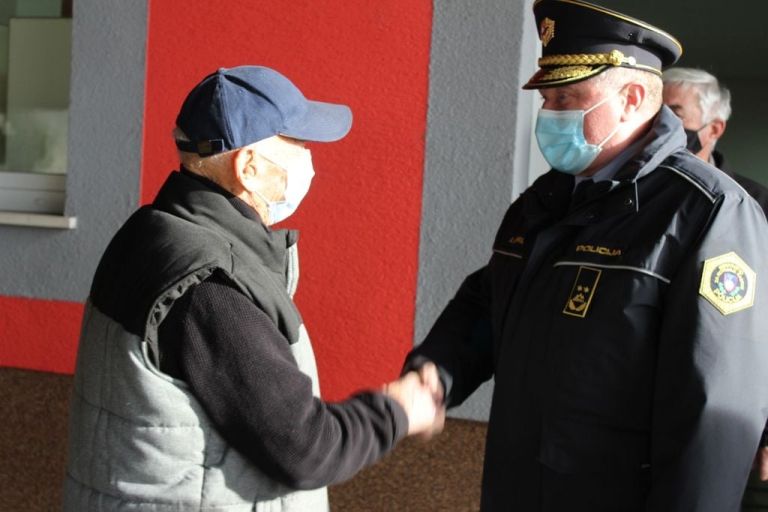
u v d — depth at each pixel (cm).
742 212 181
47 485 346
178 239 167
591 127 197
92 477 171
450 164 303
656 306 180
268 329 167
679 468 172
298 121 182
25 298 345
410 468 313
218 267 164
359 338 314
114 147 333
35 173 357
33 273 344
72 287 340
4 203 360
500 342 213
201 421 167
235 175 178
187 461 167
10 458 350
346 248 313
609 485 185
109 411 168
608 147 198
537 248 200
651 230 183
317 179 314
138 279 166
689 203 181
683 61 827
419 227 307
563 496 190
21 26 358
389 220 310
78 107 335
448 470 310
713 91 315
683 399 172
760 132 895
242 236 177
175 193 178
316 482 170
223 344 162
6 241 345
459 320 233
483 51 298
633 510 184
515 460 200
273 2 315
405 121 306
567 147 199
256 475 172
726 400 170
